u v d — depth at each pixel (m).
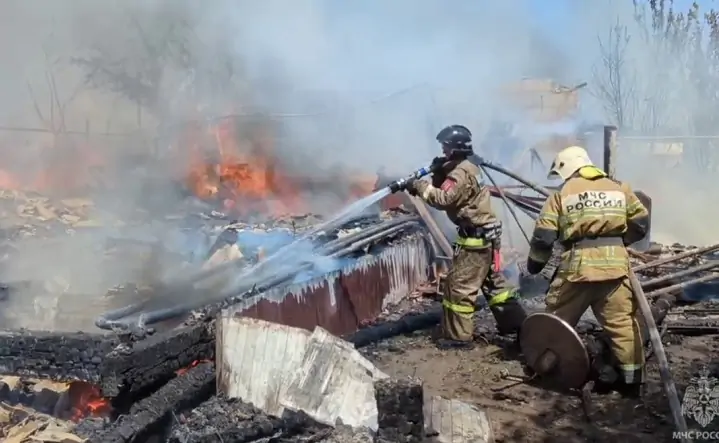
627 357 4.58
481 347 5.81
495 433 4.08
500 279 5.93
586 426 4.18
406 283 7.63
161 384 4.02
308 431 3.84
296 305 5.31
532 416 4.35
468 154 5.73
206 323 4.34
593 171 4.76
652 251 8.38
